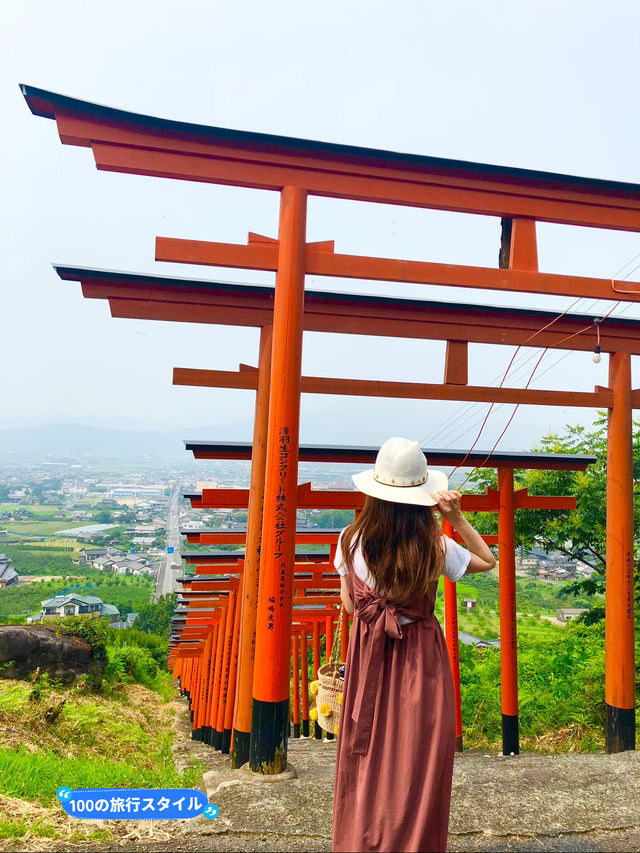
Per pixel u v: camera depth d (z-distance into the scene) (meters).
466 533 2.39
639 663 7.46
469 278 4.46
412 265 4.36
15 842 3.04
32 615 62.75
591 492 9.60
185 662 19.61
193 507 6.85
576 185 4.61
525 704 8.77
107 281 5.09
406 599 2.28
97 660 11.97
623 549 5.25
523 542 10.36
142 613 53.62
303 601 9.62
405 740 2.19
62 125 3.84
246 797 3.54
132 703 13.88
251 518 4.80
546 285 4.60
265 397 5.06
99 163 3.92
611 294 4.71
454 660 7.55
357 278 4.27
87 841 3.09
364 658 2.31
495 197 4.52
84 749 7.71
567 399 5.50
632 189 4.66
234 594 9.86
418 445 2.41
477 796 3.69
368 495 2.37
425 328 5.53
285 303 4.07
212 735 10.73
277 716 3.93
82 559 114.94
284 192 4.14
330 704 3.01
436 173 4.36
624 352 5.58
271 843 3.04
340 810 2.26
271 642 3.94
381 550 2.30
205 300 5.19
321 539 7.95
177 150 3.97
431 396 5.43
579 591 10.38
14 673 9.86
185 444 6.30
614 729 5.14
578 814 3.47
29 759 4.99
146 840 3.11
